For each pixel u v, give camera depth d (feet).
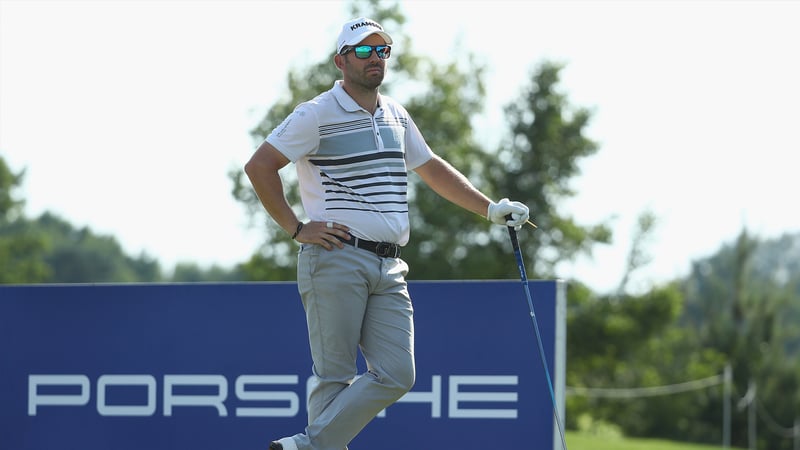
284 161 58.08
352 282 57.88
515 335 81.66
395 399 59.00
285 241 348.18
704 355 490.49
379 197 58.34
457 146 375.66
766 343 496.23
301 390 83.66
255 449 83.71
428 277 352.90
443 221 355.15
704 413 476.54
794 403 472.85
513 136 443.73
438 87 374.84
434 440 81.76
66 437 84.89
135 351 84.79
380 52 57.98
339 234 57.77
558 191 442.50
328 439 58.23
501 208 62.64
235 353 84.17
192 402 84.33
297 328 83.92
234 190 346.74
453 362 81.92
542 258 434.71
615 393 430.20
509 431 81.35
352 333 58.44
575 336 443.32
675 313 447.01
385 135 59.00
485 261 362.12
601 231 437.17
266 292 84.28
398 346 58.59
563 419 80.89
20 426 85.25
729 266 537.65
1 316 85.71
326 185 58.49
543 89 439.63
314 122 57.77
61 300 85.56
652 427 476.95
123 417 84.74
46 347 85.40
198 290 84.69
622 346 444.55
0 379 85.56
